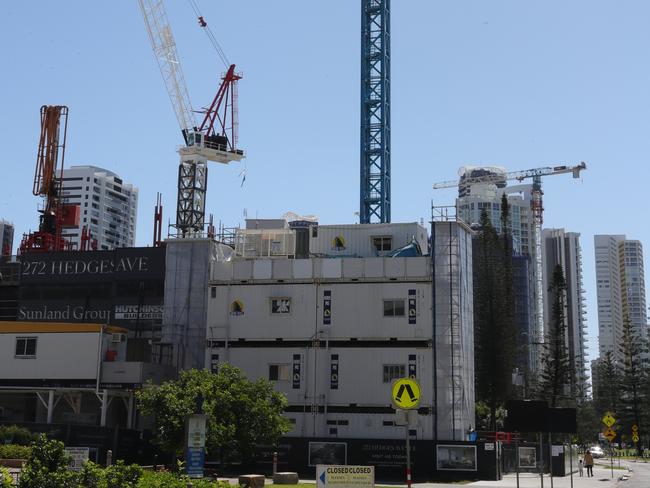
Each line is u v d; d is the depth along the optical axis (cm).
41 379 5169
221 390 4178
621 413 12419
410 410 2230
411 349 5144
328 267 5362
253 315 5391
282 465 4553
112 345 5284
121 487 1823
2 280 7281
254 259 5794
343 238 5812
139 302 6162
